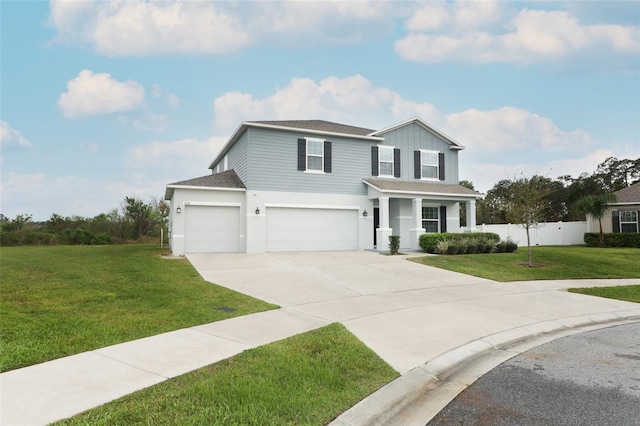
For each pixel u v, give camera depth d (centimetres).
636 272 1508
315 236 2033
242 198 1930
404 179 2242
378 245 1981
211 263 1488
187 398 380
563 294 1081
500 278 1302
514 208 1664
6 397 377
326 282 1148
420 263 1555
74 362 484
